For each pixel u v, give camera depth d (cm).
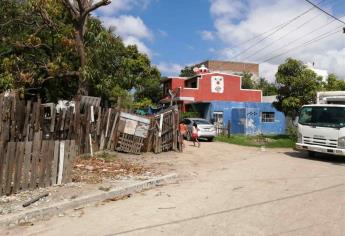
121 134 1666
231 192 926
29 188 862
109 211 763
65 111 1339
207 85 4197
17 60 1681
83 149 1466
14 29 1831
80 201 809
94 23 1923
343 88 3306
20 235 621
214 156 1733
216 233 612
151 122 1745
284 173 1228
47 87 1898
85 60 1745
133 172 1191
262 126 3500
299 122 1692
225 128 3353
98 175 1093
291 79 2883
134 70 3419
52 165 920
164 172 1232
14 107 1010
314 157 1716
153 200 858
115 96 2467
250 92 4381
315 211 739
